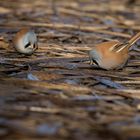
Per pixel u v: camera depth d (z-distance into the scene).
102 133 6.72
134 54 11.48
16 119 7.08
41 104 7.73
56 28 13.80
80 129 6.83
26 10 16.33
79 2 18.31
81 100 8.04
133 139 6.57
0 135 6.56
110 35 13.48
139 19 16.25
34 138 6.49
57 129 6.79
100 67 9.81
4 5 17.08
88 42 12.51
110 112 7.56
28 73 9.38
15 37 10.64
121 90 8.70
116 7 18.02
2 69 9.70
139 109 7.75
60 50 11.38
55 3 17.72
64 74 9.54
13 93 8.19
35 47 10.66
